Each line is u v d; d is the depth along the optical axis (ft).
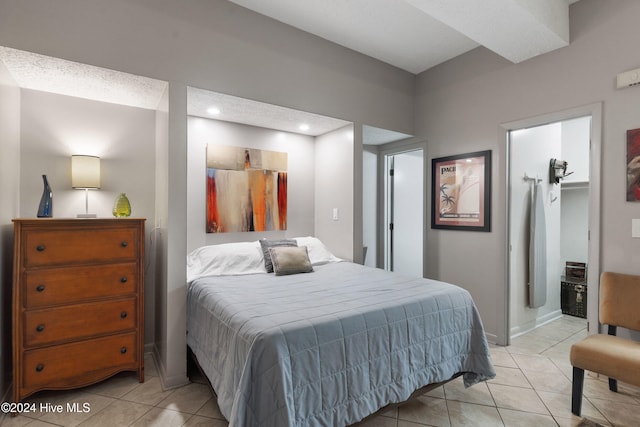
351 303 6.33
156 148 9.49
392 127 12.26
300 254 9.67
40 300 6.79
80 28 6.77
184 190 7.92
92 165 8.38
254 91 9.02
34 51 6.35
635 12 7.68
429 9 7.13
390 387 5.84
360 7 8.89
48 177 8.24
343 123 11.28
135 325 7.83
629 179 7.73
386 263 14.61
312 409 4.96
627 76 7.68
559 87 8.97
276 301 6.51
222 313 6.21
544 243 11.97
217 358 6.06
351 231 11.30
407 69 12.62
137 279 7.88
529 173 11.51
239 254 9.69
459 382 7.98
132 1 7.34
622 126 7.85
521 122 9.83
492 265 10.59
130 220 7.77
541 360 9.23
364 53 11.40
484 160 10.73
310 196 12.92
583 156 14.37
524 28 7.90
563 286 13.58
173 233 7.77
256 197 11.50
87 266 7.29
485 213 10.71
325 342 5.25
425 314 6.58
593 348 6.41
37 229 6.78
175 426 6.13
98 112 8.91
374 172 14.82
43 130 8.19
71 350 7.11
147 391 7.39
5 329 6.92
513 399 7.18
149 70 7.49
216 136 10.81
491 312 10.62
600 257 8.16
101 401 6.97
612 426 6.23
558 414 6.62
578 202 14.67
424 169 12.73
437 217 12.21
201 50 8.20
